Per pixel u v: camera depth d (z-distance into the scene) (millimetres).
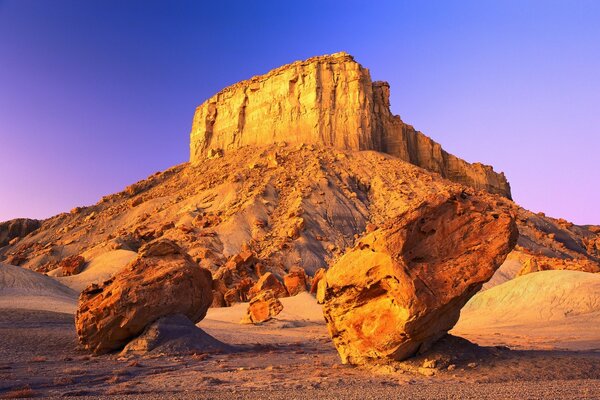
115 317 24641
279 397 11641
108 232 103688
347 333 18703
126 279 25969
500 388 12352
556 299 41031
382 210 98250
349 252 19000
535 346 24094
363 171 113688
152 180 145500
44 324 32906
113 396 12492
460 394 11398
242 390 13430
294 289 64375
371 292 18047
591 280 42531
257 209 94188
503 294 46188
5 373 17500
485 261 17438
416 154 139625
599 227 125312
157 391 13609
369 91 133125
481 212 18500
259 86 142625
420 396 11219
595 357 17359
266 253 77812
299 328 43438
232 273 69688
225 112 147375
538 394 11062
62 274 75312
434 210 18281
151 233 90062
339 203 98062
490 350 18094
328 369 17984
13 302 45781
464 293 17219
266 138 134875
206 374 17344
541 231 100688
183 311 27000
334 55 138000
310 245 82312
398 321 17047
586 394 10938
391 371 16703
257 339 32750
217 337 32188
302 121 130625
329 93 130625
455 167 144625
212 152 140500
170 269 26922
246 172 113500
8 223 137500
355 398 11133
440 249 17859
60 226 128000
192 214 96812
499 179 151250
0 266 61281
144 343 24375
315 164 112062
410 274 17078
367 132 127562
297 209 91062
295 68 136875
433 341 17922
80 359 22484
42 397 12664
